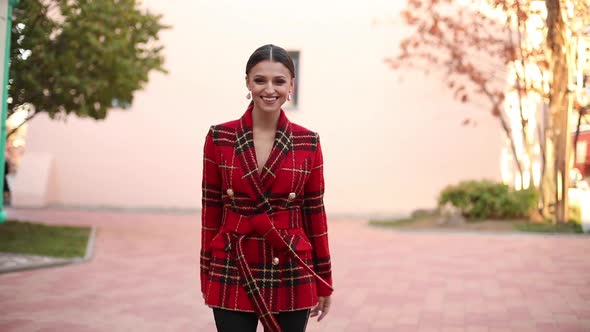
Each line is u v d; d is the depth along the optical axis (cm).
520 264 882
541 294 688
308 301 264
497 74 1614
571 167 1270
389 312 615
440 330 546
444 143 1708
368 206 1759
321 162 272
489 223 1332
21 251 955
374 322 576
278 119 268
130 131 1912
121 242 1148
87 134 1933
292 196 263
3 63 953
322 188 273
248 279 258
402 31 1741
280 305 261
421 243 1133
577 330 540
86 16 1153
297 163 263
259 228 260
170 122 1895
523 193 1342
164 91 1897
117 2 1228
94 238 1170
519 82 1408
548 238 1145
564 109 1245
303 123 1797
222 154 264
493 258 939
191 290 723
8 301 652
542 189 1332
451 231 1287
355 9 1769
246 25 1847
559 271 822
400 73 1734
